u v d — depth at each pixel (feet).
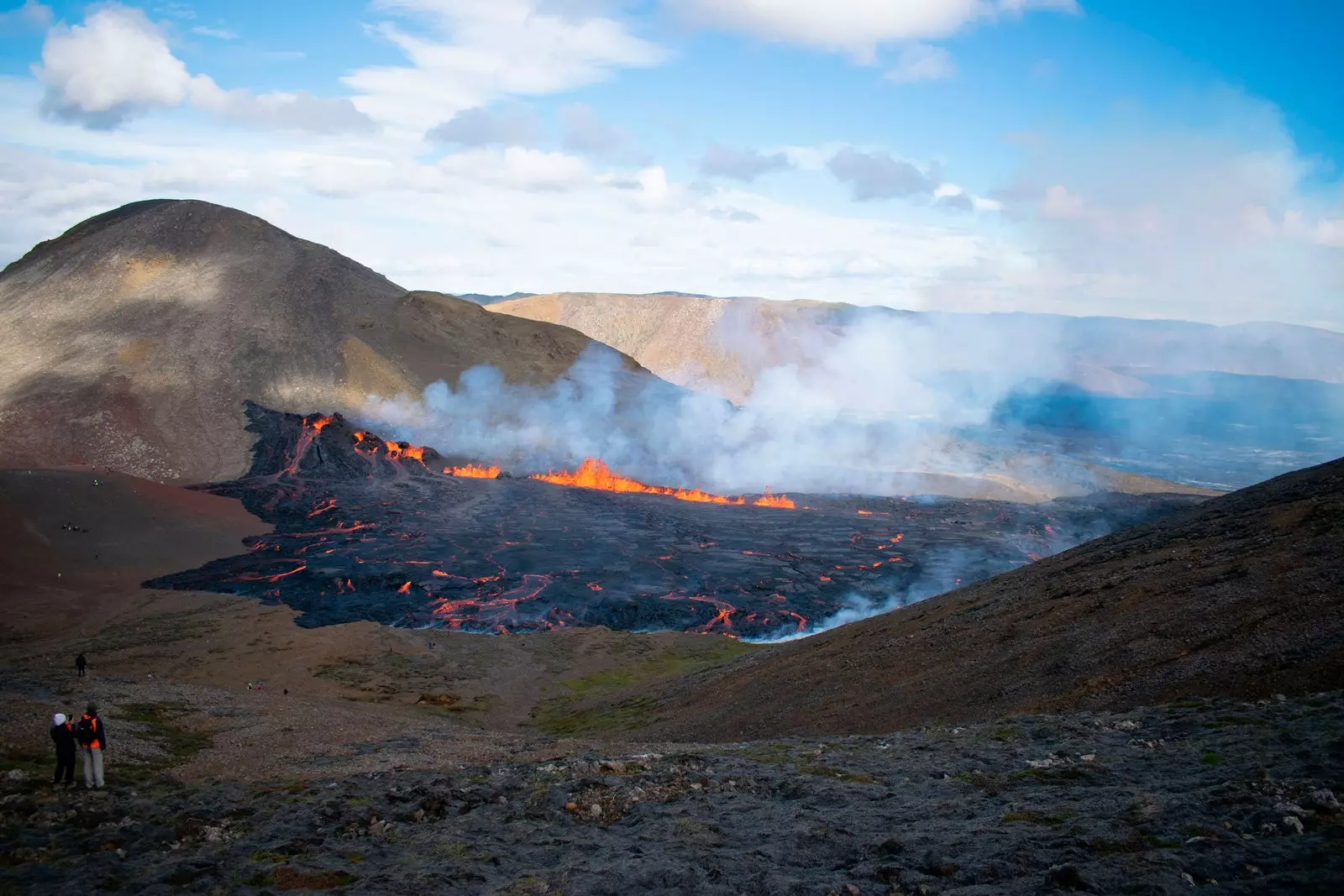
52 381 626.23
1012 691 100.94
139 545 410.31
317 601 346.74
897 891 39.60
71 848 56.39
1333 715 59.11
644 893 42.55
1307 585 94.79
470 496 578.25
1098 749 63.05
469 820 60.39
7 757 85.76
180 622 295.89
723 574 432.66
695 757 77.97
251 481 558.97
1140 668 91.40
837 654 151.43
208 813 65.72
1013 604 139.54
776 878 42.45
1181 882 34.96
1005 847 42.98
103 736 76.02
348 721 134.31
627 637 297.53
